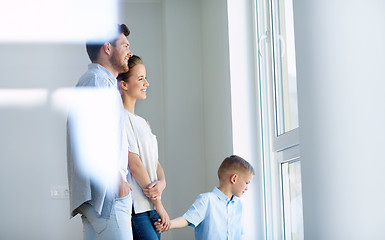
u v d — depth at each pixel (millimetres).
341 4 1674
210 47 3668
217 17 3393
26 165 4203
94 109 2031
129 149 2496
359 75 1633
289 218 2572
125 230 2002
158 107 4250
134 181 2498
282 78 2652
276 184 2744
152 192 2482
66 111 4277
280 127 2717
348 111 1657
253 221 2871
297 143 2375
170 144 3994
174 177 3969
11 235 4117
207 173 3871
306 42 1815
